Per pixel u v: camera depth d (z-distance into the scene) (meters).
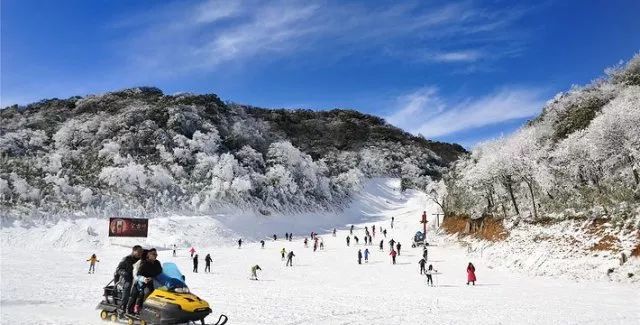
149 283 10.19
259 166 105.88
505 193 49.31
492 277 32.38
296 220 93.38
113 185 82.12
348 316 14.44
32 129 105.56
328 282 30.30
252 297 19.03
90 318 11.09
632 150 34.75
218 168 89.94
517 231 40.78
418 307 17.44
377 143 168.00
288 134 161.38
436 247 52.56
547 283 28.50
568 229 35.22
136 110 111.75
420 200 106.06
